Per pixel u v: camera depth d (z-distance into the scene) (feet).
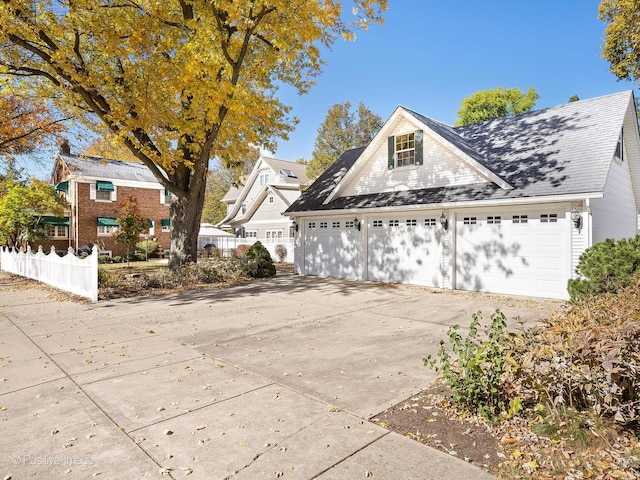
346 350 19.72
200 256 92.07
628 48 59.26
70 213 88.07
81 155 60.90
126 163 103.86
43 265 48.06
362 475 9.12
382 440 10.75
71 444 10.82
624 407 10.31
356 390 14.43
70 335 23.22
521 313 28.04
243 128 43.34
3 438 11.21
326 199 52.54
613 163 39.65
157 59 36.55
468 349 13.10
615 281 24.49
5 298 37.70
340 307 31.40
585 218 31.60
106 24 34.86
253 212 108.06
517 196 33.78
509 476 8.95
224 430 11.47
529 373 11.46
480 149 44.70
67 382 15.60
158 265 77.41
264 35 41.73
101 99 40.19
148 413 12.69
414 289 40.50
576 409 11.39
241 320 26.91
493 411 11.61
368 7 37.60
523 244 35.45
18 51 38.11
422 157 43.70
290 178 115.44
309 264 55.62
